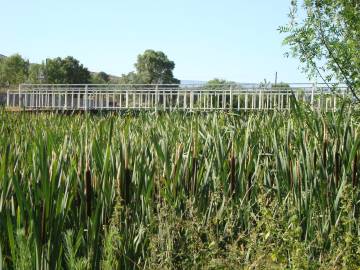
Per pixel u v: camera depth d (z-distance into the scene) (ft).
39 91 54.75
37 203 9.43
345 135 12.59
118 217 10.19
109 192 10.71
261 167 14.40
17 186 8.95
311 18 21.24
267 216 10.33
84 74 147.54
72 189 10.26
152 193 11.89
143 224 10.93
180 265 9.95
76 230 10.33
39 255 8.91
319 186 12.26
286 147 13.03
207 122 19.75
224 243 11.18
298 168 12.22
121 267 10.27
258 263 9.45
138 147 12.75
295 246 9.70
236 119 18.95
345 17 20.17
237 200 12.66
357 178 12.85
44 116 26.09
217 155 12.67
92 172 10.94
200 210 12.01
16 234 9.16
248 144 13.89
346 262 9.62
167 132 16.08
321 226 11.91
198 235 10.31
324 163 12.34
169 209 10.80
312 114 14.12
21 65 142.10
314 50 21.16
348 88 20.51
